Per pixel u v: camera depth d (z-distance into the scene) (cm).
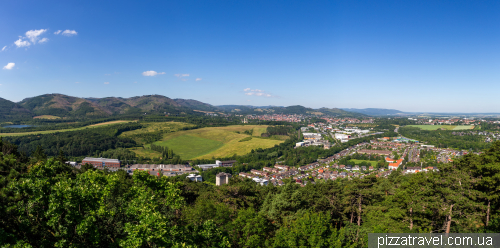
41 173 2838
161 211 3603
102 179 3138
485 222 4066
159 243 2470
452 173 4178
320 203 5150
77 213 2480
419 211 4100
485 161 4319
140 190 2956
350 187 5297
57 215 2372
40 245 2397
